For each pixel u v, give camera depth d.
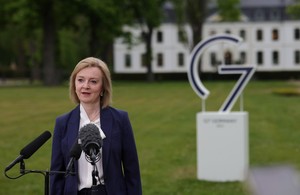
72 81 5.59
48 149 16.98
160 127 25.06
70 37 91.56
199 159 13.45
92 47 70.62
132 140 5.55
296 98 45.66
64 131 5.46
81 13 63.66
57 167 5.42
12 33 94.56
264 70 111.75
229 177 13.20
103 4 62.31
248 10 120.44
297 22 117.50
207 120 13.28
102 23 66.62
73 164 5.29
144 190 12.40
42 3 60.75
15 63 117.12
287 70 108.50
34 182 12.88
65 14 64.25
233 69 13.27
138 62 118.75
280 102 41.19
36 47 97.88
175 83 79.75
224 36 13.50
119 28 67.38
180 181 13.37
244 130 13.11
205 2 84.12
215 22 117.88
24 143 19.12
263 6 120.00
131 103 39.22
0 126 24.16
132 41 81.50
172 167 15.30
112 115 5.50
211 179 13.34
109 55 81.88
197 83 13.63
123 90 56.81
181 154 17.55
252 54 119.19
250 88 63.50
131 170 5.53
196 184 12.98
